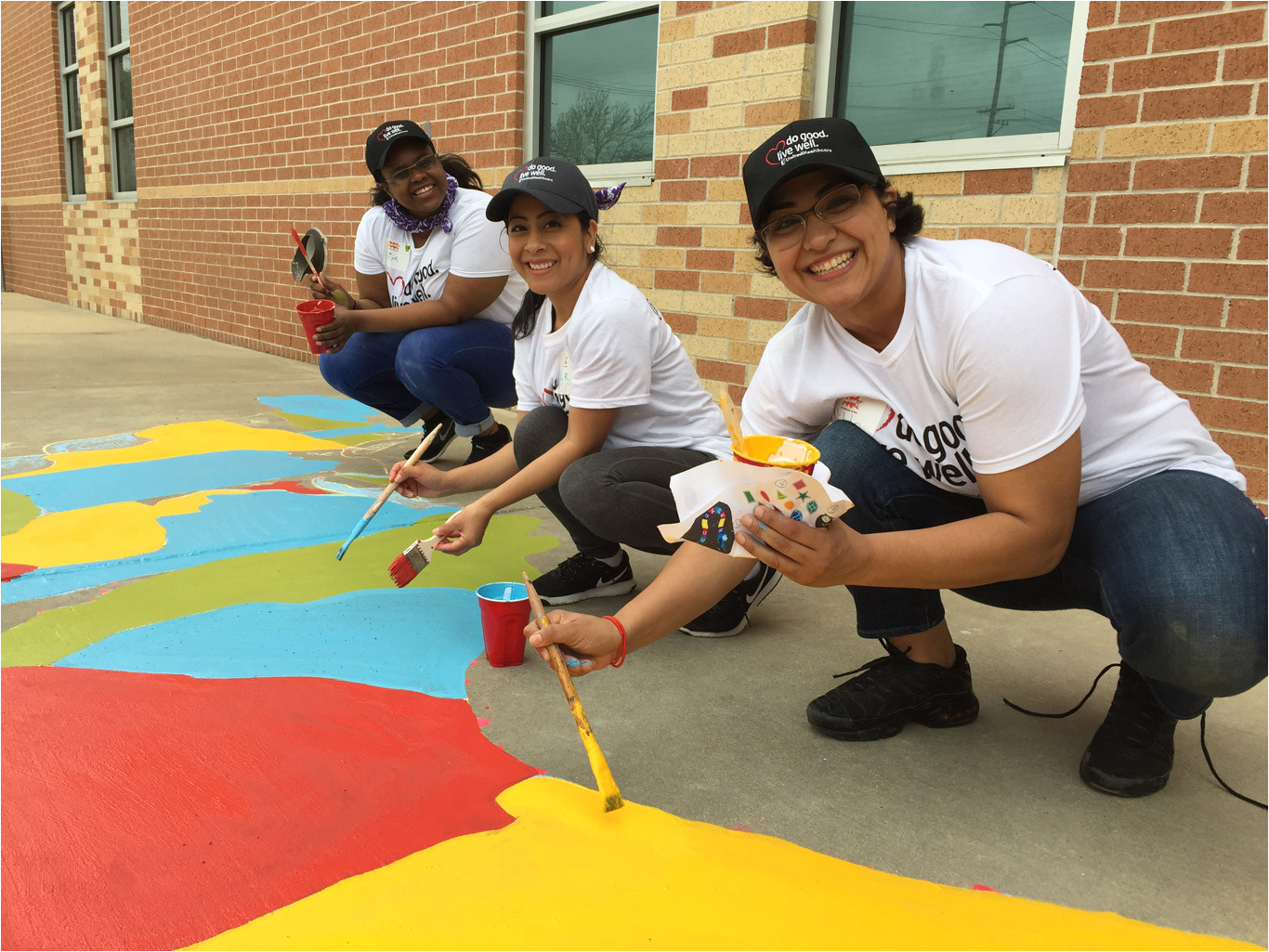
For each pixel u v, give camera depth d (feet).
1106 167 9.30
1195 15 8.55
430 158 11.16
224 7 23.58
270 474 12.66
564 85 15.64
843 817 5.35
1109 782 5.60
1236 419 8.75
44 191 38.27
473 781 5.63
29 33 37.06
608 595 8.74
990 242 5.20
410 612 8.23
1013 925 4.44
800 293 5.11
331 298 11.48
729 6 12.50
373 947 4.26
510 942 4.28
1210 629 4.79
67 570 9.06
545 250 7.30
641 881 4.71
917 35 11.16
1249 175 8.41
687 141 13.32
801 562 4.08
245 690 6.72
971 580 4.75
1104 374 5.24
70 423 15.51
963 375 4.85
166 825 5.16
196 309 27.81
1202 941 4.39
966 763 5.97
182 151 27.07
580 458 7.68
